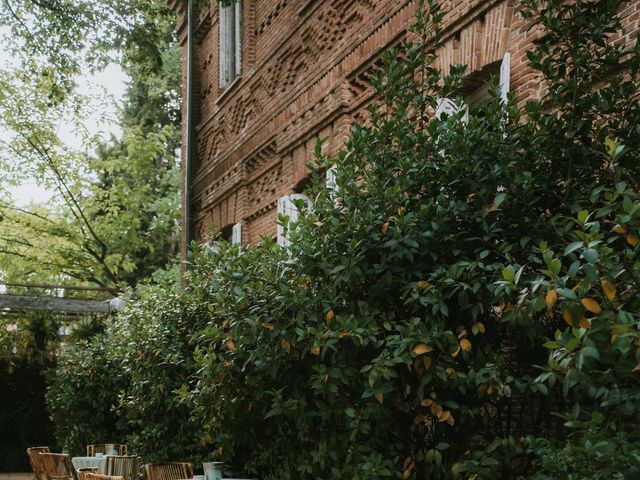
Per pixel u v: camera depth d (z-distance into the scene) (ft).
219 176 45.88
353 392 15.70
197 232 50.55
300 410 16.19
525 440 12.92
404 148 15.80
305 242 16.03
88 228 89.40
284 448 17.85
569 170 14.33
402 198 15.51
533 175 14.78
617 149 10.53
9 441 72.08
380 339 15.57
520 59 20.71
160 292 32.58
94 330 62.90
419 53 17.67
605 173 14.24
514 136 15.15
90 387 47.73
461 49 23.68
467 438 15.01
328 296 15.70
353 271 14.94
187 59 52.08
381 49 27.73
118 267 98.53
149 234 100.17
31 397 73.41
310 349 15.74
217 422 19.42
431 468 14.44
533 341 13.41
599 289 10.42
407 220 14.58
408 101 16.83
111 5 56.65
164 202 96.89
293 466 17.63
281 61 37.42
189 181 50.60
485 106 15.76
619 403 10.04
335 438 15.97
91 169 89.51
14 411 72.49
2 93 82.02
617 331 9.32
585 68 14.80
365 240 15.23
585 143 14.57
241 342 16.79
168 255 105.50
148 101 114.52
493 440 14.51
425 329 13.74
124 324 38.86
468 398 14.79
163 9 56.65
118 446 40.60
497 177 14.46
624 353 9.36
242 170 41.98
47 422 73.51
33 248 88.94
